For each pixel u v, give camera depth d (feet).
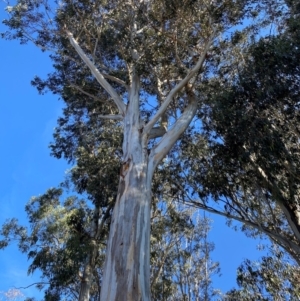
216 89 36.65
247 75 31.78
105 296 20.81
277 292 45.29
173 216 50.03
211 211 38.65
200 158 39.40
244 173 36.99
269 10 35.99
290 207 34.12
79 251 41.04
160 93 39.42
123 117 32.71
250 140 31.63
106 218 45.47
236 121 31.99
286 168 31.42
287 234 38.81
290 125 32.45
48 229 46.37
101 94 44.19
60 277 40.45
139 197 25.26
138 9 37.27
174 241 56.29
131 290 20.70
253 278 46.32
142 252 22.75
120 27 39.27
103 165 42.01
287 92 30.27
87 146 46.80
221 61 39.01
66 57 43.60
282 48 28.37
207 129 38.58
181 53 38.34
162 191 41.86
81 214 44.86
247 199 37.73
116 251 22.44
